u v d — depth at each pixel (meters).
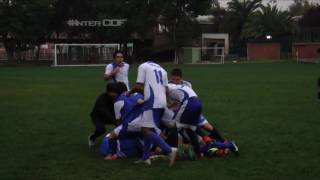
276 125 13.91
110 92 10.47
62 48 68.12
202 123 10.48
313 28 78.12
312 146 10.92
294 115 15.91
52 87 28.91
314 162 9.42
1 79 36.84
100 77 38.66
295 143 11.27
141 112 9.38
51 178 8.41
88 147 11.10
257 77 37.19
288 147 10.86
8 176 8.52
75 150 10.78
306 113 16.36
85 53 68.62
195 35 78.75
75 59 68.38
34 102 20.75
